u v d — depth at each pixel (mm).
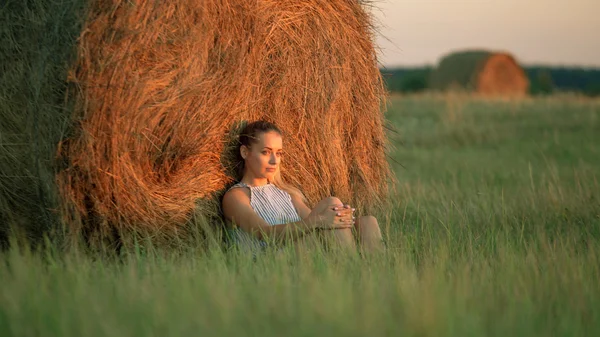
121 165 5074
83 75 4863
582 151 13672
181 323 3420
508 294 4145
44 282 4082
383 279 4328
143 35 4980
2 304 3701
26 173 5090
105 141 4984
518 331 3564
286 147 6125
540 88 54281
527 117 19266
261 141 5730
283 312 3600
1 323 3488
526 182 9500
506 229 6047
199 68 5348
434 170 11586
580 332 3686
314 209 5594
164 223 5367
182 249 5426
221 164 5770
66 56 4859
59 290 3961
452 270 4801
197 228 5520
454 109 20109
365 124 6605
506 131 16953
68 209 5062
